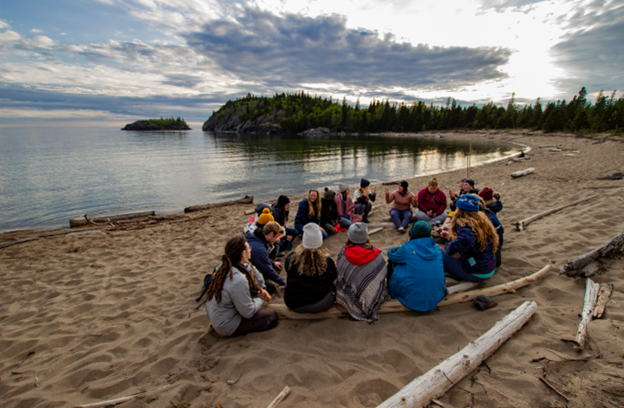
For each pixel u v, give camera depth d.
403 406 1.91
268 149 48.94
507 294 3.44
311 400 2.18
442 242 5.42
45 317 3.83
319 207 6.20
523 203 8.14
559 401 1.87
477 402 1.97
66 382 2.62
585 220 5.58
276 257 5.16
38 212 13.14
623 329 2.39
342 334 2.96
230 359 2.70
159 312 3.77
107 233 8.20
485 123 109.62
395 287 3.29
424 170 24.31
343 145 57.31
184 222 9.41
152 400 2.29
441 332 2.87
